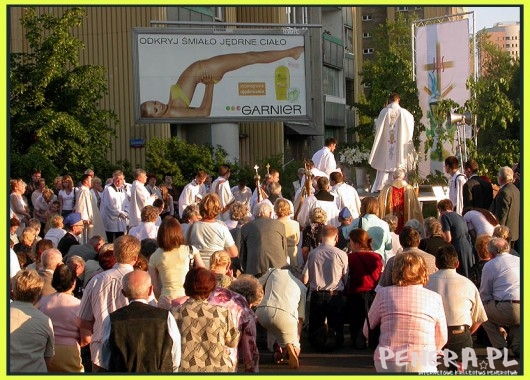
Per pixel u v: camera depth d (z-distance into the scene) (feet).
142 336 20.85
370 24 237.45
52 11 92.43
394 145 60.90
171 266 27.45
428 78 84.64
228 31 91.66
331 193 49.39
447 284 27.66
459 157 76.74
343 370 32.19
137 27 90.58
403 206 53.11
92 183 62.44
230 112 91.86
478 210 42.55
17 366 23.58
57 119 75.92
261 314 31.81
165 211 68.74
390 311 23.02
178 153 89.20
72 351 25.84
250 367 24.85
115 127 95.66
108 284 25.27
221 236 32.42
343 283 35.78
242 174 92.63
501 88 85.05
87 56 96.17
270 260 35.27
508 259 32.55
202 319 22.43
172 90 90.58
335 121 160.97
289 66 93.15
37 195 61.72
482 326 33.83
